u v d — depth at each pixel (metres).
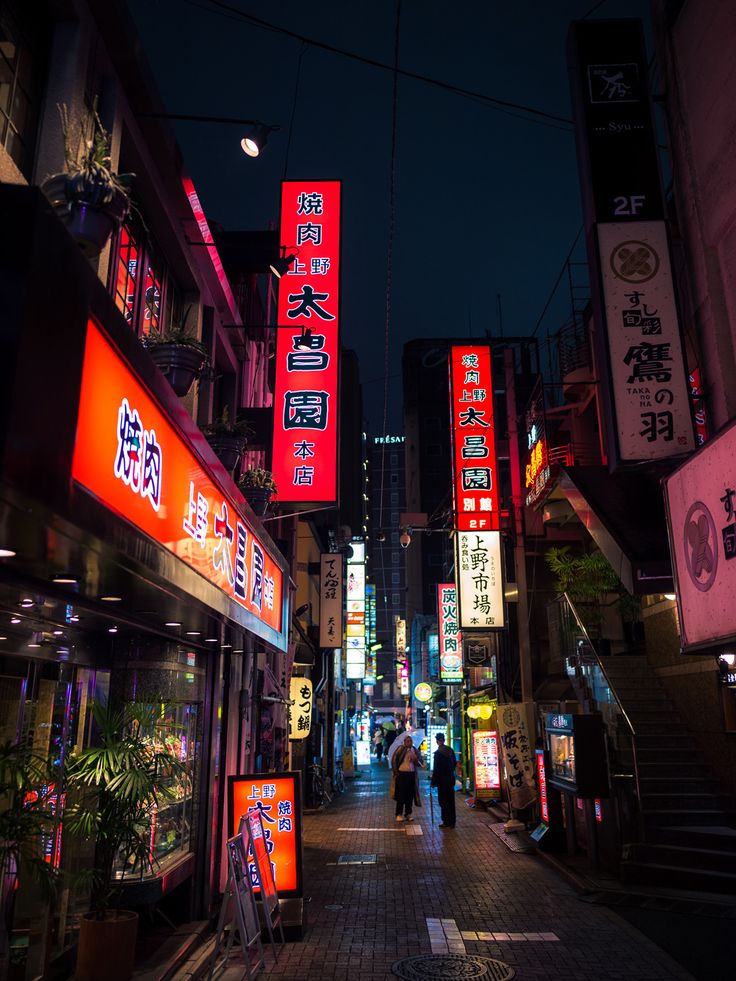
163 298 8.48
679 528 6.84
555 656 17.33
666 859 9.55
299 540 21.48
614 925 8.09
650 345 8.80
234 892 6.45
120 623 6.11
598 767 10.42
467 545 17.31
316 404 10.16
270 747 14.45
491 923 8.29
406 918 8.55
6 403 2.36
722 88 8.30
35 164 5.25
